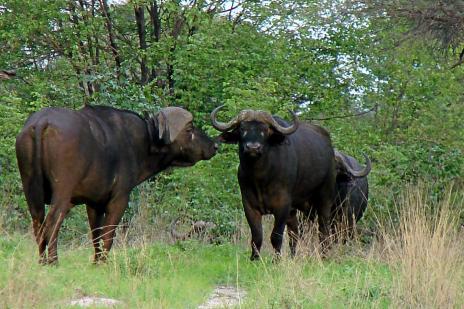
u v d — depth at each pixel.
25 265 28.48
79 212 49.22
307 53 78.06
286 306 29.23
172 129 38.94
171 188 56.03
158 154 39.44
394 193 55.31
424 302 29.41
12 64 79.38
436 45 65.88
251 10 79.12
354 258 39.75
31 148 33.62
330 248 42.50
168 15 82.19
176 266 36.97
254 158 40.00
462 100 79.44
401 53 75.88
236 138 41.66
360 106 81.69
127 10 83.56
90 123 35.66
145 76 78.69
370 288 31.61
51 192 34.03
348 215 48.97
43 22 74.81
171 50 76.00
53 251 33.59
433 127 74.69
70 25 78.50
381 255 37.97
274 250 41.59
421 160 58.22
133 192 50.66
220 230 50.75
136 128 38.25
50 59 80.56
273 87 63.66
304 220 46.66
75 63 75.19
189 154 40.50
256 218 41.50
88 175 35.12
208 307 30.50
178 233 47.25
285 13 79.31
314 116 78.50
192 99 72.31
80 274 32.28
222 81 73.50
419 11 62.69
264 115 40.25
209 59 72.06
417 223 32.75
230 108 59.34
